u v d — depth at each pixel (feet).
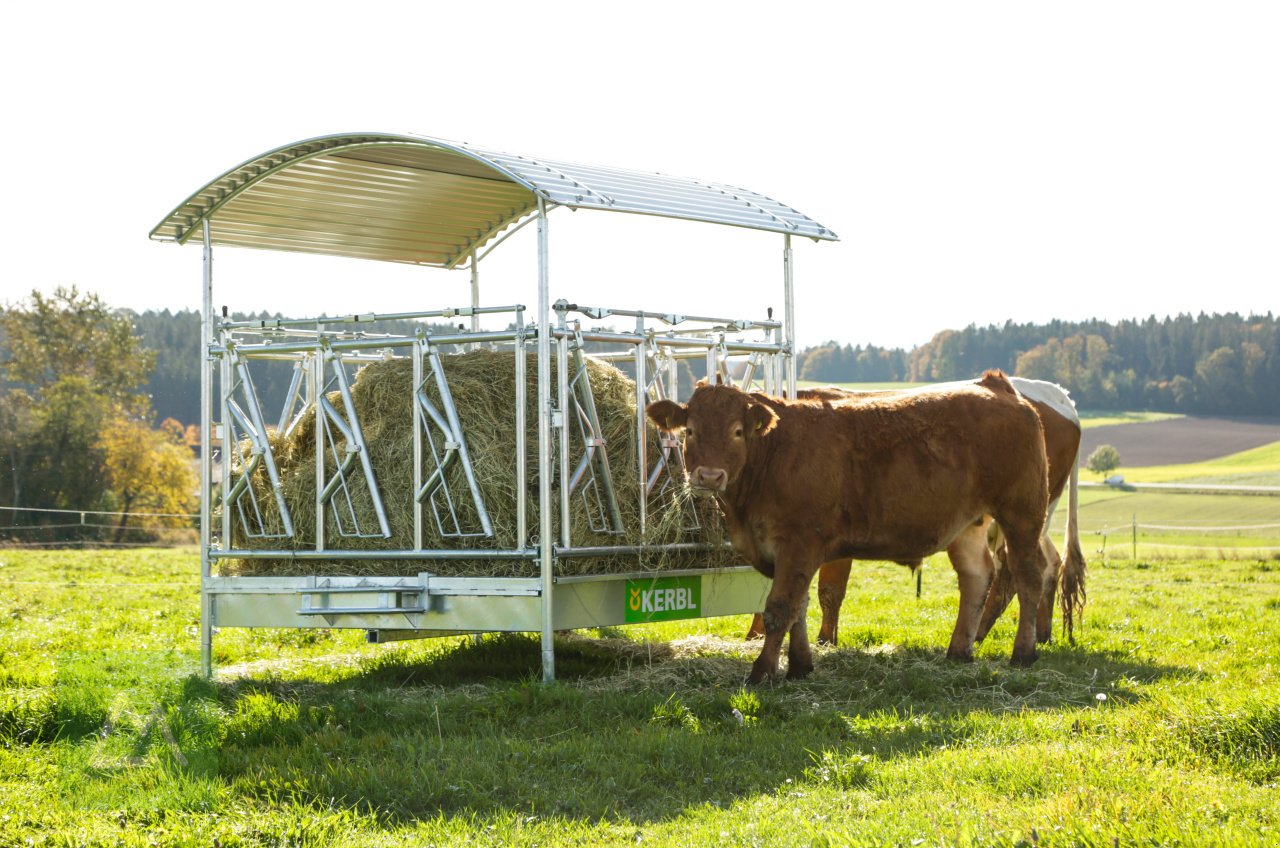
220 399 32.73
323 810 17.57
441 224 37.81
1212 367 365.81
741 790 18.93
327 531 31.32
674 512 30.73
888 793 17.84
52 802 18.60
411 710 23.86
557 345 28.53
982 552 32.09
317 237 37.01
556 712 23.90
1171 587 57.62
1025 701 25.38
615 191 29.63
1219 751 18.95
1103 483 225.15
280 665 32.65
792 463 28.81
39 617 43.91
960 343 424.87
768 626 28.32
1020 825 15.12
